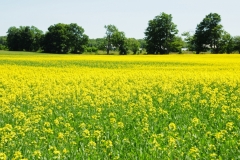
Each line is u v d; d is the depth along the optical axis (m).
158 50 128.75
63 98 16.44
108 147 8.75
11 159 8.27
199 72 32.84
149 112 13.42
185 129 10.84
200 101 15.50
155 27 129.00
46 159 8.25
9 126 10.48
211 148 8.71
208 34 126.69
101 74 30.52
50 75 29.33
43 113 13.75
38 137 10.11
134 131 10.66
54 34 141.00
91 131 10.66
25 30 155.88
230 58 62.44
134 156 8.41
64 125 11.31
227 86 22.62
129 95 17.12
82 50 144.62
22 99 16.53
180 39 130.00
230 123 10.68
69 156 8.37
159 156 8.32
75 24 144.62
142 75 29.14
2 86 22.84
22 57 67.25
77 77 27.11
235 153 8.69
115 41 138.88
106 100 15.71
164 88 19.81
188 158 8.25
